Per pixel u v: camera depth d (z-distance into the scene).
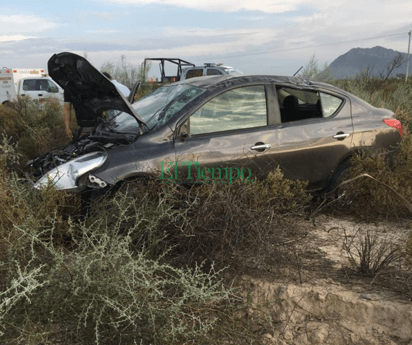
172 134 4.32
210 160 4.34
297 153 4.82
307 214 4.91
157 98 5.08
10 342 2.56
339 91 5.38
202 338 2.80
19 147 7.84
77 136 5.54
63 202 3.89
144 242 3.53
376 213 5.07
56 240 3.76
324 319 3.09
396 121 5.61
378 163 5.08
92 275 2.83
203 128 4.47
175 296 3.19
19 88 18.33
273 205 4.07
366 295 3.18
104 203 3.87
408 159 5.38
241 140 4.55
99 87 4.39
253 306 3.22
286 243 3.85
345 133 5.15
